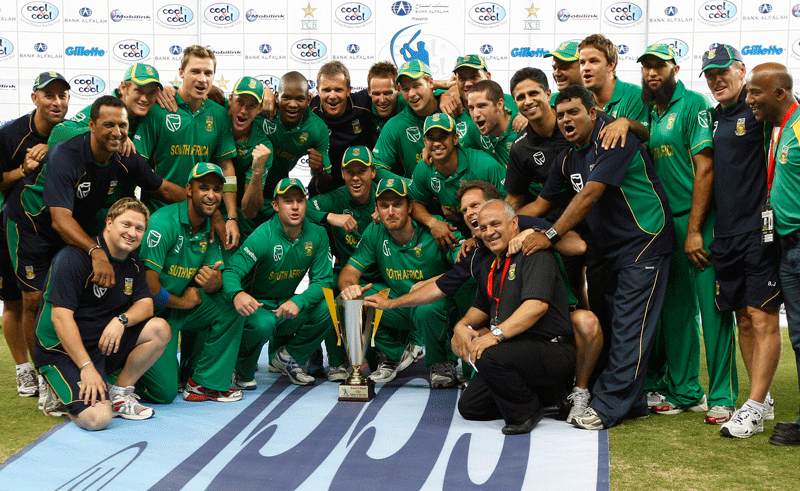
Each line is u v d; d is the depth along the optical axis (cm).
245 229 489
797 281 322
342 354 461
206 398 407
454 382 441
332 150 523
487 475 288
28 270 405
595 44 418
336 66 502
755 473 288
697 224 365
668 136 374
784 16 709
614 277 368
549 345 351
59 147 370
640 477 284
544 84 389
